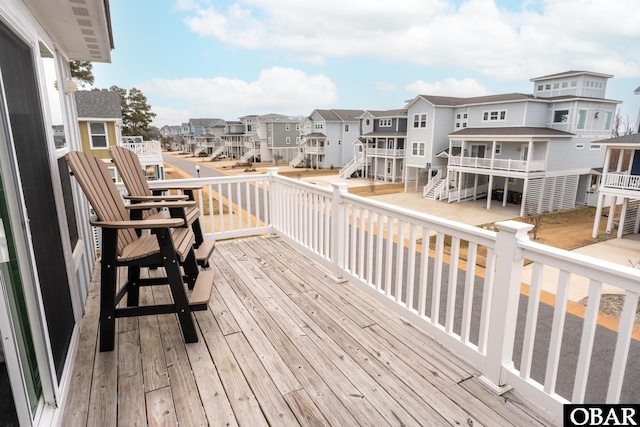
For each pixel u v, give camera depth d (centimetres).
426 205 1562
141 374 199
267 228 481
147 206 253
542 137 1370
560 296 159
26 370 144
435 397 183
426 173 2178
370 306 281
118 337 236
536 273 168
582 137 1545
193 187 366
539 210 1454
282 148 3872
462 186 1742
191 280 294
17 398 120
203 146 5369
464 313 209
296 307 279
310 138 2981
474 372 203
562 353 356
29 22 208
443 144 1862
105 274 212
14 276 141
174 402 178
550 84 1762
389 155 2220
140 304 284
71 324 228
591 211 1518
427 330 238
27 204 166
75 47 352
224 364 208
